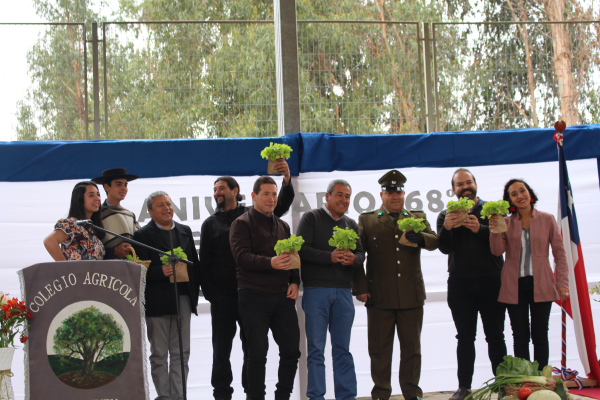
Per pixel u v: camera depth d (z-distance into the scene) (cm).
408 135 513
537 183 520
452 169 518
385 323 444
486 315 444
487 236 444
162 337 427
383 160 510
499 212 420
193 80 548
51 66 541
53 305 345
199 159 497
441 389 503
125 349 346
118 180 452
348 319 438
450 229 432
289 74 513
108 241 422
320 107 548
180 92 545
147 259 427
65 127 536
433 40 567
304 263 444
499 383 375
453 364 507
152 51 546
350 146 507
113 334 346
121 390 342
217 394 438
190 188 502
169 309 424
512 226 448
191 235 457
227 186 459
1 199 479
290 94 512
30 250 480
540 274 437
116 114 535
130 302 349
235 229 424
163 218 436
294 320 422
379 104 557
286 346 417
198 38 554
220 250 446
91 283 348
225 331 440
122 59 541
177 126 541
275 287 416
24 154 481
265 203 427
